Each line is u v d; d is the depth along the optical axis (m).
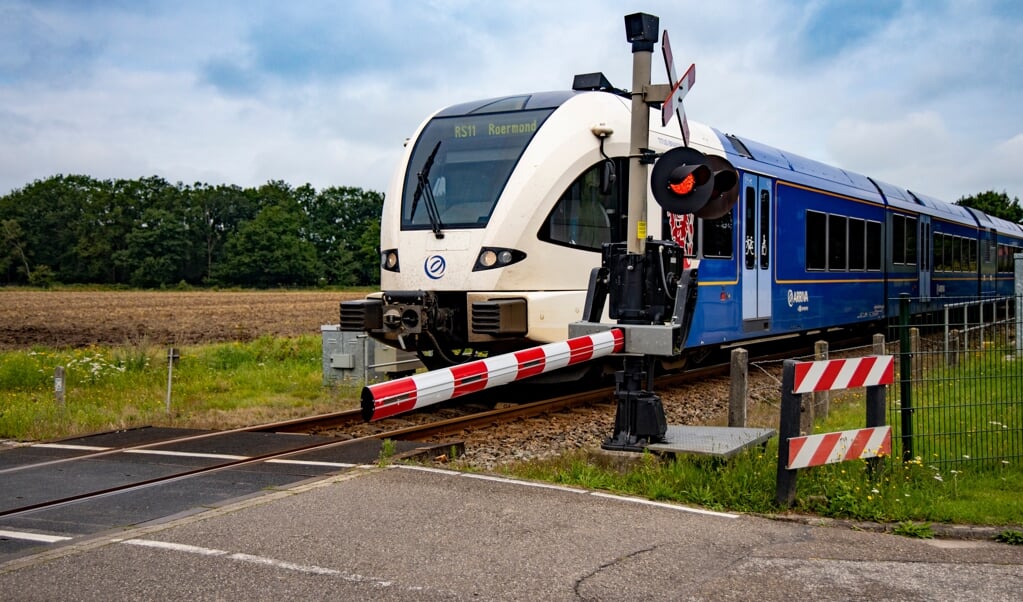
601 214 11.60
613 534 5.58
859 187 18.89
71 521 6.04
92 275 124.06
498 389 13.01
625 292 7.74
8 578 4.81
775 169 15.13
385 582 4.73
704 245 12.89
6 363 15.02
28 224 126.50
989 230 29.08
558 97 11.80
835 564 5.10
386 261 11.67
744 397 9.16
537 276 10.93
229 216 130.50
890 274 20.27
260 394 13.09
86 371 14.48
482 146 11.55
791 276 15.56
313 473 7.38
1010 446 7.91
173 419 10.87
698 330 12.68
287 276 119.12
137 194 129.75
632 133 7.71
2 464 8.17
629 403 7.69
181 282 115.44
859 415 10.27
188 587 4.67
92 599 4.51
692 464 7.20
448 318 11.17
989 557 5.29
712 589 4.67
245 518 5.90
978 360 9.13
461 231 11.11
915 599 4.58
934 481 6.95
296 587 4.66
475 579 4.78
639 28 7.58
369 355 13.42
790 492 6.34
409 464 7.52
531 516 5.95
